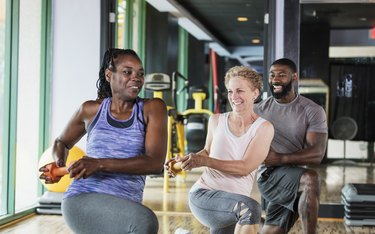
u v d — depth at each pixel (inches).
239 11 505.0
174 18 464.8
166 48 439.5
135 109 88.7
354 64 455.8
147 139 87.9
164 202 260.8
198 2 462.3
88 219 84.0
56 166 91.4
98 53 240.7
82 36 241.3
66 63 242.2
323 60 373.4
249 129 102.4
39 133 242.4
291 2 227.1
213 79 724.0
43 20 241.6
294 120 134.0
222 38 686.5
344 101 460.8
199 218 103.8
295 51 226.8
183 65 566.9
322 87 373.7
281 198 131.9
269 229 139.3
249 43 736.3
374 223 210.2
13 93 205.9
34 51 235.5
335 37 444.5
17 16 206.4
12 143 206.4
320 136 132.6
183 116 337.7
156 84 314.3
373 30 442.3
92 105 92.0
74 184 87.1
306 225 125.3
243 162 99.9
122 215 82.0
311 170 128.5
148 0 408.8
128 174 85.2
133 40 394.3
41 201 222.8
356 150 467.8
